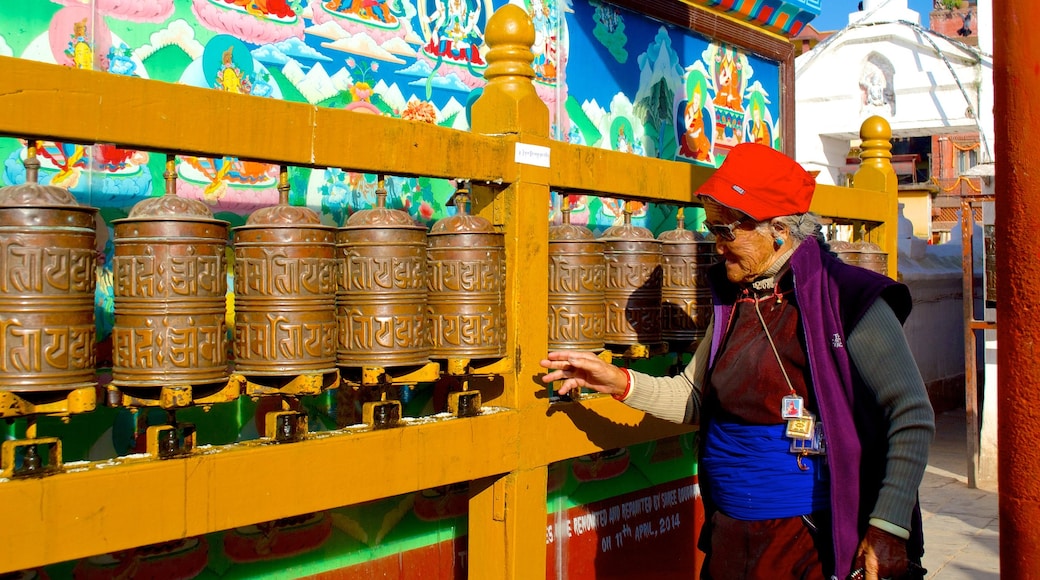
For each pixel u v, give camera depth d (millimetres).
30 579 2145
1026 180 1954
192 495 1792
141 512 1728
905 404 2055
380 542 2826
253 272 1994
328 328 2051
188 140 1810
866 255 3787
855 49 9258
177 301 1845
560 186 2525
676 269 3100
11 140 2180
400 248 2152
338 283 2195
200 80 2523
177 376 1843
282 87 2709
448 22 3189
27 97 1607
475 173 2293
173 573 2377
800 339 2195
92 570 2244
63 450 2244
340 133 2039
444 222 2318
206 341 1885
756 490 2227
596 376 2449
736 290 2412
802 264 2215
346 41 2873
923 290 10008
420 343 2207
